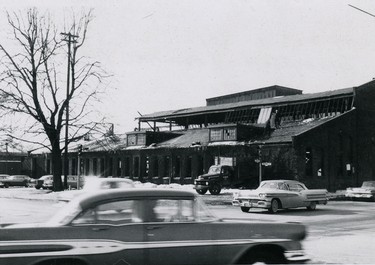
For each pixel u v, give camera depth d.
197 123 59.81
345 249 11.09
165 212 6.28
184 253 6.20
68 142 38.69
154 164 48.97
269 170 38.06
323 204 26.86
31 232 5.55
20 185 57.91
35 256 5.48
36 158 68.00
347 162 41.38
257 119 49.50
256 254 6.69
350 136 41.91
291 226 6.93
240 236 6.54
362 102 43.19
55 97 38.50
